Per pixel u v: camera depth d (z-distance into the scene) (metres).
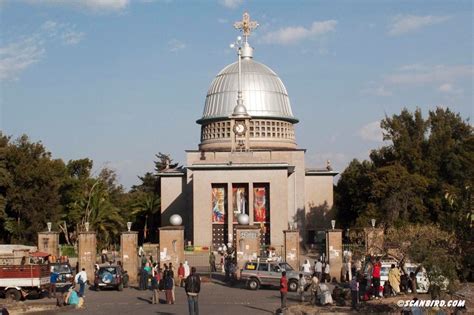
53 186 89.44
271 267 54.41
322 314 39.50
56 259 63.16
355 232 73.06
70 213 97.88
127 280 57.50
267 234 93.81
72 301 43.94
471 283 45.94
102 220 98.88
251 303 45.66
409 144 98.19
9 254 61.50
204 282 60.00
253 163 94.06
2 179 85.62
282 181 93.69
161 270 54.69
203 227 93.25
